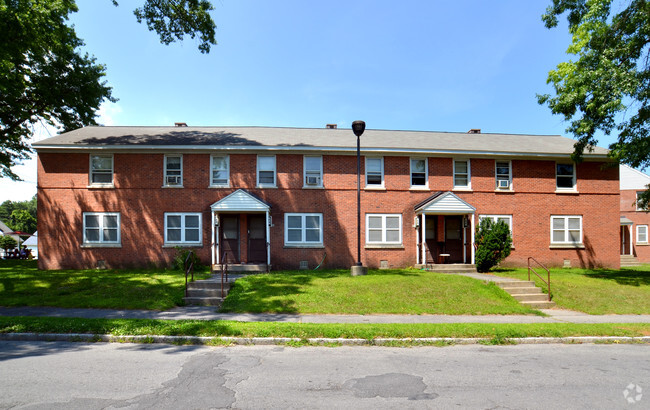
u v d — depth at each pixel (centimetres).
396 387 538
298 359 672
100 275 1532
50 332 794
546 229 1998
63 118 2102
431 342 786
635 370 630
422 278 1435
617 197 2052
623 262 2830
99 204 1811
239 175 1864
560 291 1345
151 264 1803
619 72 1439
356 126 1523
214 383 545
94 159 1839
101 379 557
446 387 541
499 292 1268
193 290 1237
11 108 1916
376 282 1352
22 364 625
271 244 1848
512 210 1986
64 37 1691
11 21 1380
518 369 629
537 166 2019
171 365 627
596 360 687
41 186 1802
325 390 523
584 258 2008
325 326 853
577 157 1678
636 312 1168
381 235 1911
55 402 471
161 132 2095
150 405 464
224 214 1864
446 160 1972
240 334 790
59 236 1797
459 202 1842
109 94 2208
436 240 1966
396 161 1941
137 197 1823
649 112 1492
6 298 1166
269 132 2181
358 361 663
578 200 2031
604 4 1534
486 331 837
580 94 1506
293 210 1870
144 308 1088
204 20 1677
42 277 1467
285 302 1128
